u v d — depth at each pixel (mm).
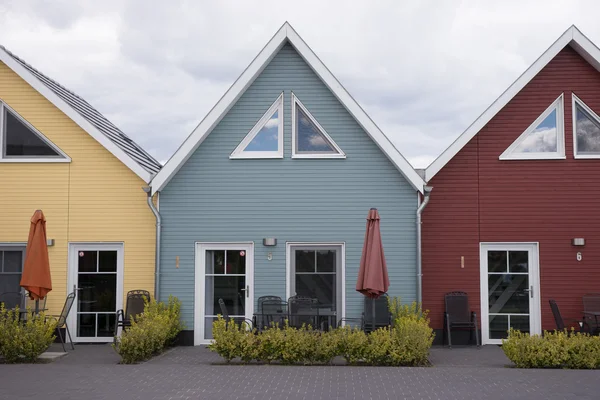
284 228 15258
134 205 15531
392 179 15219
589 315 15078
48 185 15625
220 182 15352
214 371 11195
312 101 15367
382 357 12016
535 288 15547
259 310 15070
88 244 15602
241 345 12234
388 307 14898
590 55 15242
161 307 14781
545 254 15531
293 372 11102
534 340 12055
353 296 15078
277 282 15188
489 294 15633
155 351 13758
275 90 15398
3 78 15805
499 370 11320
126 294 15430
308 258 15305
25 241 15539
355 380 10367
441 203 15695
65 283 15453
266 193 15328
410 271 15086
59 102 15461
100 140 15320
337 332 12484
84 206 15570
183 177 15383
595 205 15547
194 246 15289
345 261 15141
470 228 15641
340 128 15312
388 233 15148
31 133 15789
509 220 15617
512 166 15688
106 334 15484
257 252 15242
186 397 9141
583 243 15406
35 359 12656
